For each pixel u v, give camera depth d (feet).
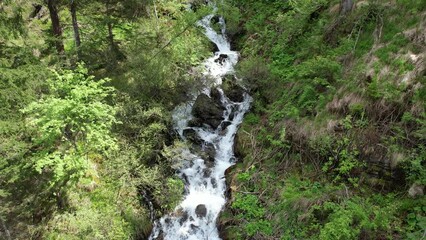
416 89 28.22
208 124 44.50
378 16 36.19
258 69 43.91
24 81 30.14
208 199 37.35
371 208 27.09
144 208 36.14
